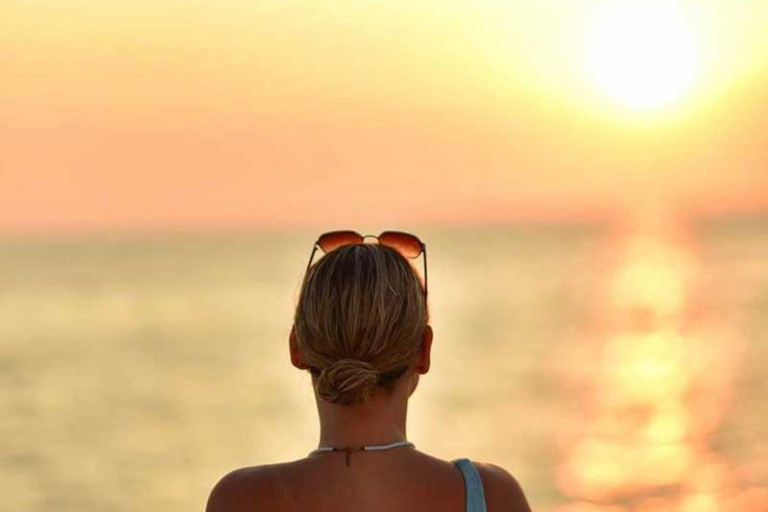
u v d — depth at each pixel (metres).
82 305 142.75
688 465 35.09
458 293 139.25
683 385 54.12
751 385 52.72
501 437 42.53
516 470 35.94
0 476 39.97
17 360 80.50
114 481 38.69
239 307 131.75
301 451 43.31
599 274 168.62
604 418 45.72
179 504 35.06
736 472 33.47
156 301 146.00
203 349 85.31
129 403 58.12
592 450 38.88
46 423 52.44
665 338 77.06
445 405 51.59
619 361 65.69
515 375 61.78
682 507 29.61
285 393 59.69
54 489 37.59
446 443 41.69
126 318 119.25
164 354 82.38
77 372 72.50
